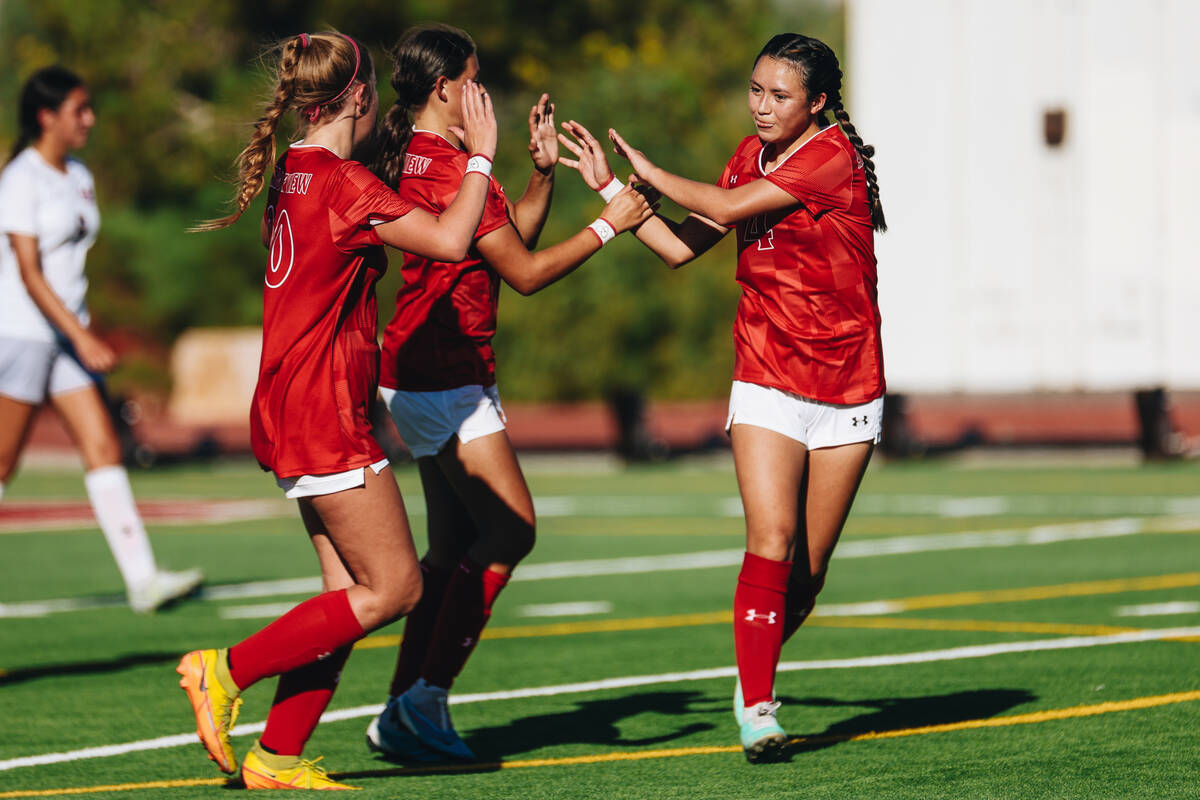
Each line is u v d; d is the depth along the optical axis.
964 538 41.09
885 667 22.69
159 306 112.69
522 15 110.31
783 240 16.67
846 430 16.91
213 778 16.66
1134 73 65.75
